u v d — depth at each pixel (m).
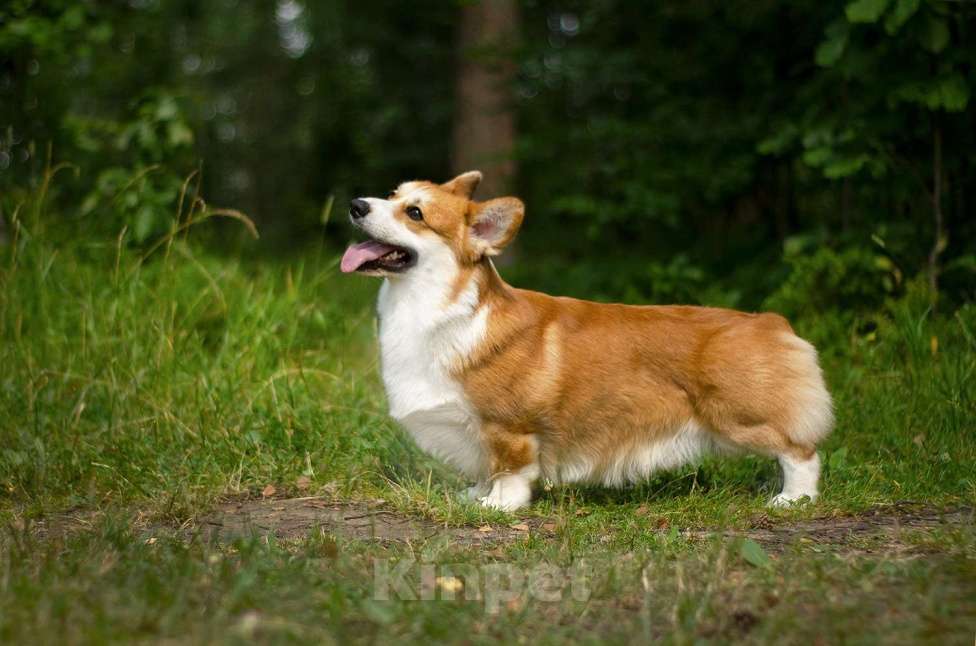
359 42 20.09
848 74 8.14
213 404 6.69
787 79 10.25
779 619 3.54
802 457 5.41
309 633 3.38
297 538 4.84
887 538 4.71
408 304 5.32
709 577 3.99
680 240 12.43
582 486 5.88
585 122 12.09
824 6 9.24
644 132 10.56
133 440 6.26
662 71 11.09
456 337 5.26
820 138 8.39
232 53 23.17
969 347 6.93
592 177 11.15
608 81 11.40
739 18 10.28
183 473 5.92
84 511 5.43
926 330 7.26
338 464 6.12
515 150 11.95
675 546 4.59
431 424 5.45
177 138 9.16
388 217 5.15
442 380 5.32
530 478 5.45
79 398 6.73
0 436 6.34
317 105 21.16
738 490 5.72
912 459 6.03
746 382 5.32
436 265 5.23
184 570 3.98
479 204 5.27
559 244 15.13
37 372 7.01
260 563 4.11
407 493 5.52
